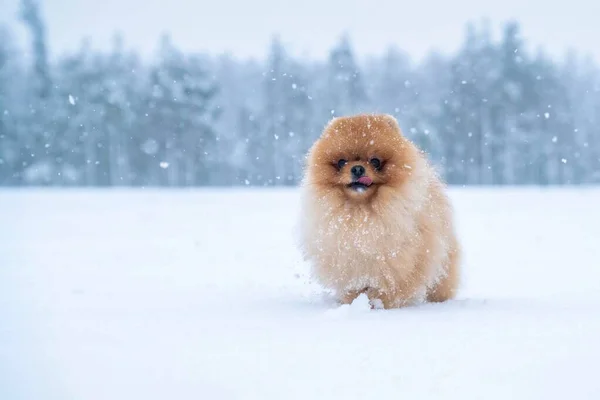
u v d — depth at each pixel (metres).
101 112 55.19
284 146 57.81
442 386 3.36
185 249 12.54
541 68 56.78
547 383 3.35
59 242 13.96
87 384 3.46
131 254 11.77
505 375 3.48
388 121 6.56
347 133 6.27
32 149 56.69
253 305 6.19
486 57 55.38
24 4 58.81
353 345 4.19
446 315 5.27
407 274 6.11
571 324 4.71
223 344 4.32
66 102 56.25
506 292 7.53
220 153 58.72
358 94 58.06
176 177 57.16
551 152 55.62
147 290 7.52
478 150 54.53
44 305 6.32
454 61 57.19
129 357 3.98
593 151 60.03
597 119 63.88
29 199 31.70
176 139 55.59
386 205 6.06
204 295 7.03
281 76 58.78
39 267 10.02
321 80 61.72
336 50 58.81
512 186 55.41
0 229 17.20
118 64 59.34
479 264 10.11
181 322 5.18
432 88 63.97
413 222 6.14
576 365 3.58
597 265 9.55
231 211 23.08
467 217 19.19
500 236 14.20
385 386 3.39
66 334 4.71
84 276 8.94
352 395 3.28
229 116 71.62
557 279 8.39
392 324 4.87
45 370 3.71
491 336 4.34
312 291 7.16
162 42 56.88
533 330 4.51
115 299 6.75
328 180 6.22
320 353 4.01
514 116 54.62
